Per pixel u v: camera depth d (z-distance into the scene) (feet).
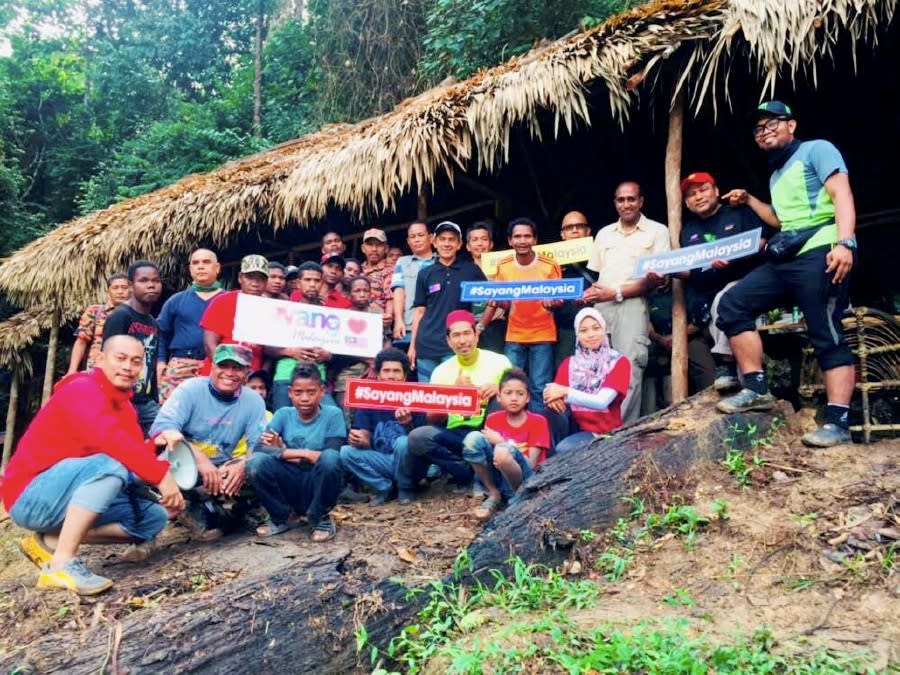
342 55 50.42
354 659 11.29
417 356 19.57
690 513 12.55
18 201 53.42
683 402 15.51
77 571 12.10
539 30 35.94
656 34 16.67
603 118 24.03
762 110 14.52
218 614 10.94
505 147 18.75
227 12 78.07
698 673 8.89
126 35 81.82
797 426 14.56
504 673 9.57
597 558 12.55
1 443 36.86
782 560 11.37
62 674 9.92
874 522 11.55
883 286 24.44
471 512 15.47
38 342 37.50
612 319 17.62
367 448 17.22
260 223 27.12
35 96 67.51
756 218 16.37
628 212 17.87
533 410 18.43
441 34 38.83
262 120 66.33
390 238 30.96
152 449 14.64
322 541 14.24
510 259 19.34
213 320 19.06
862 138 24.91
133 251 27.53
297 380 15.90
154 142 61.21
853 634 9.61
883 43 20.08
